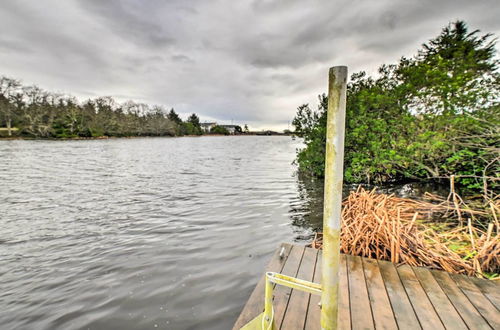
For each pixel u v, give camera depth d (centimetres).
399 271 298
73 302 322
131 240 514
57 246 489
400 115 966
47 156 2252
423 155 967
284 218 646
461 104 813
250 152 3153
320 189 1002
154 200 836
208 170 1570
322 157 1149
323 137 1112
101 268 405
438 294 251
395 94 955
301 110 1217
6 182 1139
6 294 341
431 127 933
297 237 523
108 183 1133
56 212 706
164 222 620
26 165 1684
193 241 506
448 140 838
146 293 338
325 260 117
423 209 600
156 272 391
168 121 8344
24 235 544
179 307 309
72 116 5334
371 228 392
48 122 5081
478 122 768
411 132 957
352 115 1014
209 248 473
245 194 922
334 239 113
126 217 659
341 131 106
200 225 598
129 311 303
